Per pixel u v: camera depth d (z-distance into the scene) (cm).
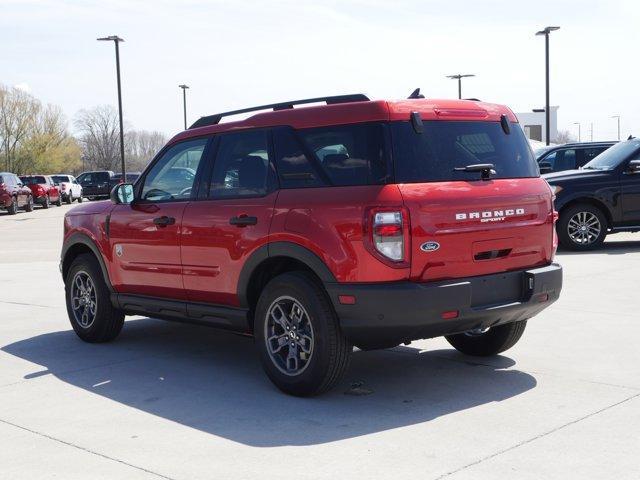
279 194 569
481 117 572
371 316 513
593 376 592
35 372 656
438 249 521
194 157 653
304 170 558
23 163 8944
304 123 566
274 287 563
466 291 527
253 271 584
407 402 543
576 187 1353
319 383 543
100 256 734
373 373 623
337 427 493
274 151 582
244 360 682
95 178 5453
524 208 571
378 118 528
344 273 519
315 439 471
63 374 647
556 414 505
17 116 8925
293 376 558
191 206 638
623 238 1616
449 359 661
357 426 494
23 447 472
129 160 10269
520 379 591
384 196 510
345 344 541
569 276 1070
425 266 518
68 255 786
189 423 510
